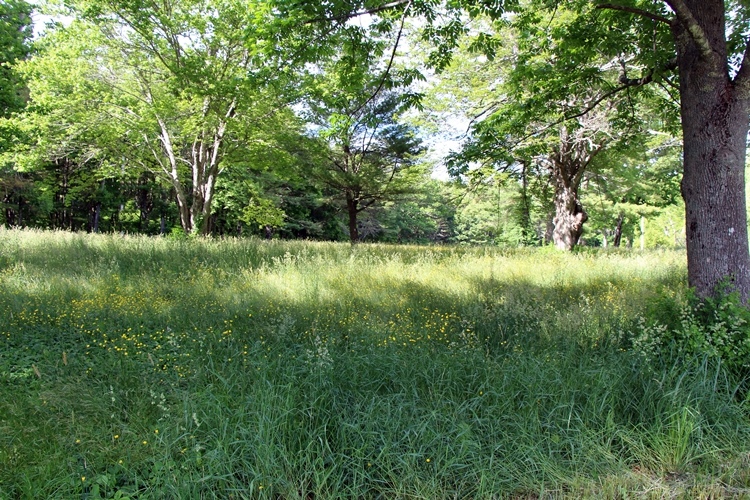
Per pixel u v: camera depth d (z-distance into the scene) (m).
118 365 4.09
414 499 2.63
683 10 4.26
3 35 16.14
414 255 12.87
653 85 10.53
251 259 10.45
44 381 3.79
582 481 2.76
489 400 3.52
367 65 6.68
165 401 3.49
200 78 13.62
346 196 25.41
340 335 5.09
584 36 6.95
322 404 3.37
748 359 3.90
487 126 7.77
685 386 3.60
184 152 21.22
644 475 2.87
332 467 2.74
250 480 2.69
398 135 22.84
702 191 4.76
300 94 13.93
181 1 14.67
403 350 4.39
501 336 5.09
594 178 20.95
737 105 4.59
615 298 6.54
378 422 3.19
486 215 31.66
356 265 9.72
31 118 15.31
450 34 6.09
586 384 3.61
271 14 5.89
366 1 5.54
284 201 34.72
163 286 7.21
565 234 16.86
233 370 3.94
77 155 18.44
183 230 17.25
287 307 6.06
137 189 32.97
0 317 5.31
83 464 2.77
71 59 15.03
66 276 7.46
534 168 16.25
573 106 8.73
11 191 25.09
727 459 3.00
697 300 4.68
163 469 2.67
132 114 15.92
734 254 4.62
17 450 2.77
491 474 2.80
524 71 7.65
